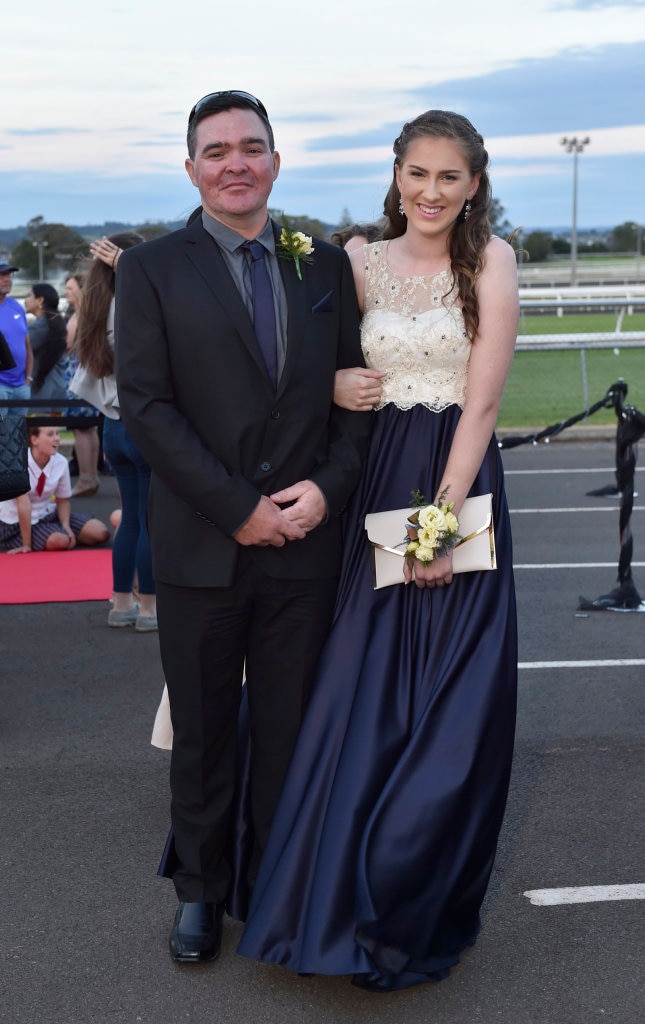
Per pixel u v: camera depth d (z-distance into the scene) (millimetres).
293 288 2959
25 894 3504
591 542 8180
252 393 2902
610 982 3035
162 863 3305
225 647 3072
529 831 3877
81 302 5582
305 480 2986
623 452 6508
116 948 3217
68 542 7984
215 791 3182
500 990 3006
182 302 2857
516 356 21344
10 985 3041
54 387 10289
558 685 5316
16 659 5738
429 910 2906
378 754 2979
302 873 2943
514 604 3145
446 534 2955
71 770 4406
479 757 2955
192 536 2977
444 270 3094
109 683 5375
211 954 3133
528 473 11023
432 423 3115
